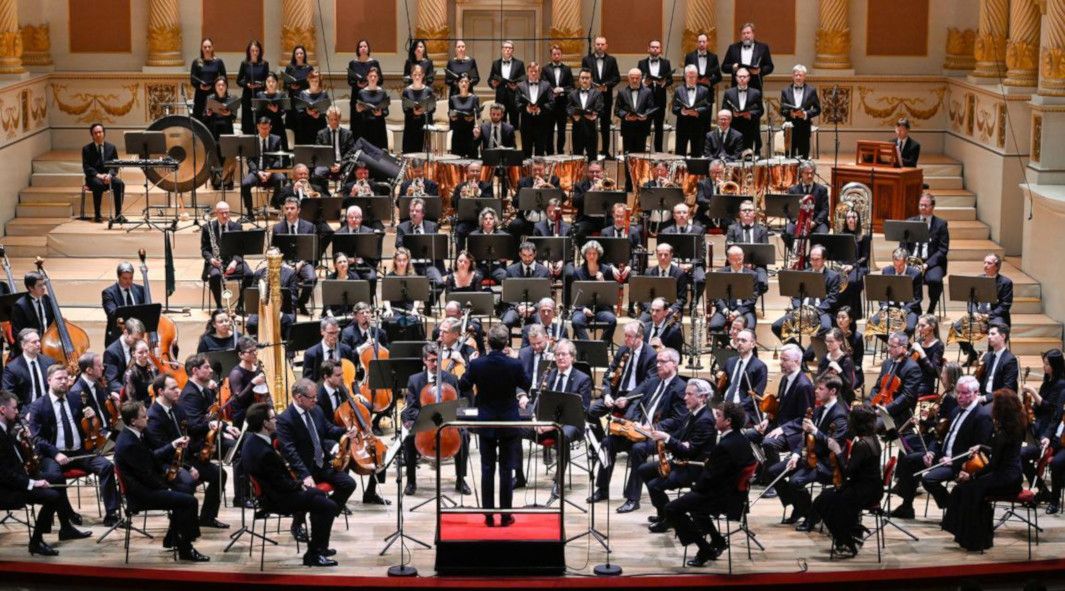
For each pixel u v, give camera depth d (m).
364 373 15.77
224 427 14.34
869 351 18.61
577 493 14.95
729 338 17.75
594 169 20.05
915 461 14.20
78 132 23.64
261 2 24.20
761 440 14.62
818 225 19.92
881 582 12.77
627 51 24.58
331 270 19.89
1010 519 14.38
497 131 21.30
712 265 19.41
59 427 13.99
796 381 14.73
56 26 23.66
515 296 17.05
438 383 13.95
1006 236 21.25
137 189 22.34
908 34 24.03
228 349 15.07
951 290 17.25
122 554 13.20
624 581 12.60
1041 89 20.30
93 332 18.86
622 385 15.38
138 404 12.94
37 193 21.91
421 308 18.27
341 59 24.47
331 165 20.67
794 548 13.49
